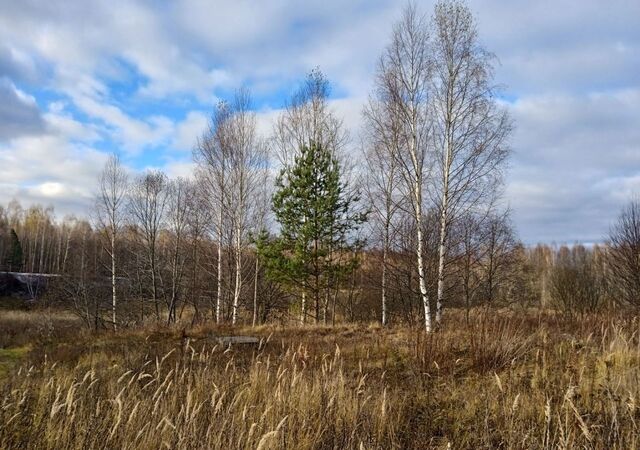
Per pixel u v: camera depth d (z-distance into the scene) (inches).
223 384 230.1
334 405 210.8
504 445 182.7
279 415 199.8
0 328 794.2
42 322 842.2
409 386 263.1
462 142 513.7
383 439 191.2
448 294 623.2
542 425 192.5
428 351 303.1
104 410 201.0
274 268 676.7
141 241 1133.1
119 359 354.3
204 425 187.0
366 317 828.6
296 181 668.1
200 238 992.9
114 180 1008.9
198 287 997.8
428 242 578.6
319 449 183.8
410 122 533.3
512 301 944.9
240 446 173.5
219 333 523.5
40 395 209.3
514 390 230.8
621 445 163.6
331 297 874.1
